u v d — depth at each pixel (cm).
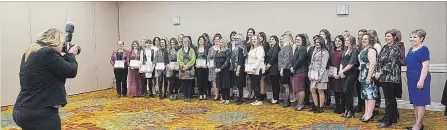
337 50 550
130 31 953
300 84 593
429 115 553
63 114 578
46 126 247
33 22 741
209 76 705
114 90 912
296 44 601
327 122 502
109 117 553
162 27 902
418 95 428
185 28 870
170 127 482
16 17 707
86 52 870
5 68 693
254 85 658
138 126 490
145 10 927
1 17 680
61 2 802
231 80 682
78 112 596
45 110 246
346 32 609
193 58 705
